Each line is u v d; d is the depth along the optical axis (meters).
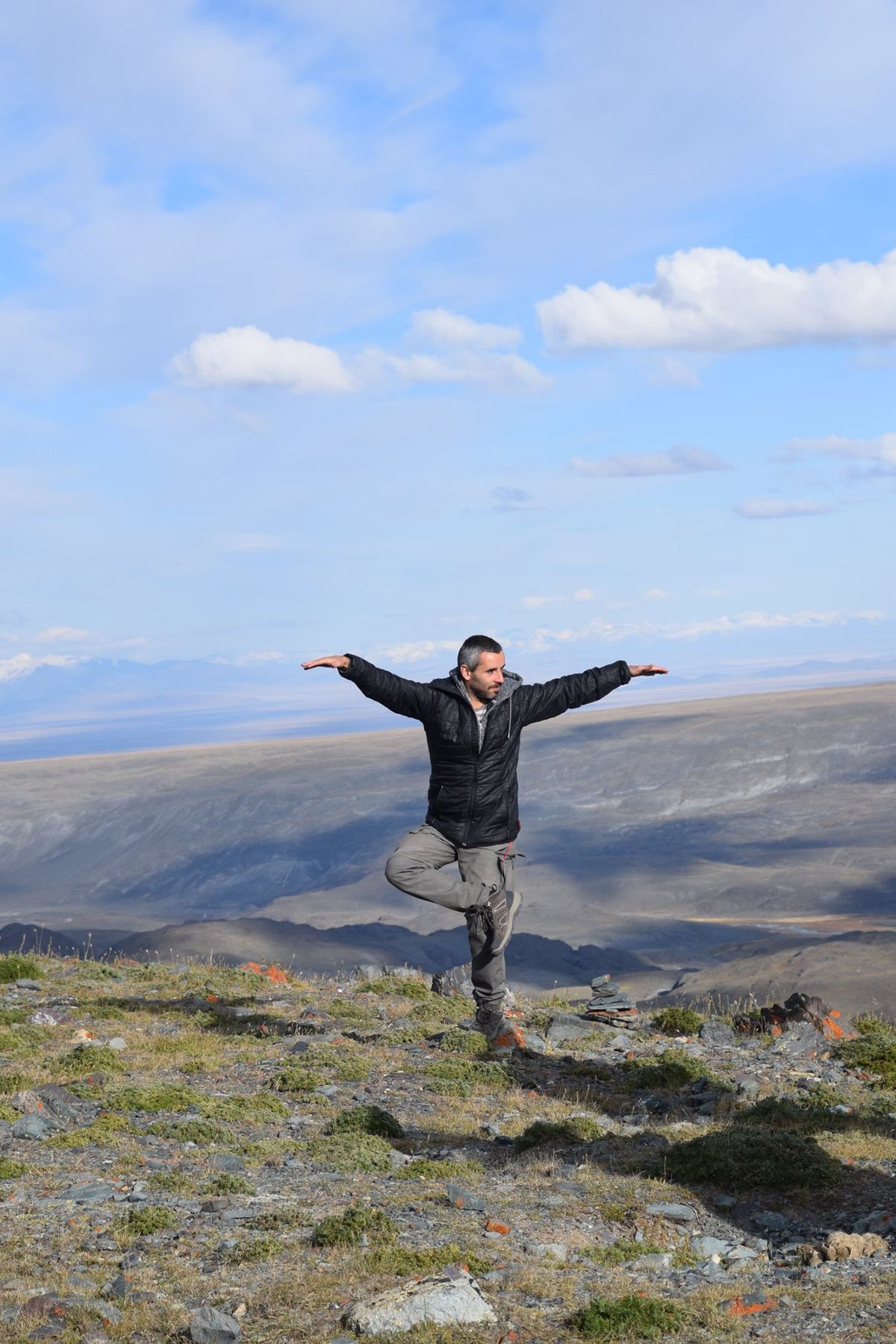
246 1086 12.16
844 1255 7.16
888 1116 11.19
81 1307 6.08
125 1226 7.46
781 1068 13.98
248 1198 8.22
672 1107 11.78
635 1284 6.84
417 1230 7.58
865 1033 16.53
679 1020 16.77
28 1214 7.73
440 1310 6.07
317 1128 10.48
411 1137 10.30
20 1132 9.84
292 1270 6.79
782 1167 8.87
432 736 9.91
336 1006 17.02
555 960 196.38
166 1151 9.50
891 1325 5.88
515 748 10.00
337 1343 5.78
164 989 18.53
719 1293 6.56
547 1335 5.93
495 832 10.01
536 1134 10.12
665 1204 8.34
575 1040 15.69
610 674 10.01
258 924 179.25
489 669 9.66
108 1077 12.05
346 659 9.62
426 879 9.94
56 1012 15.84
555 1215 8.16
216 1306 6.27
